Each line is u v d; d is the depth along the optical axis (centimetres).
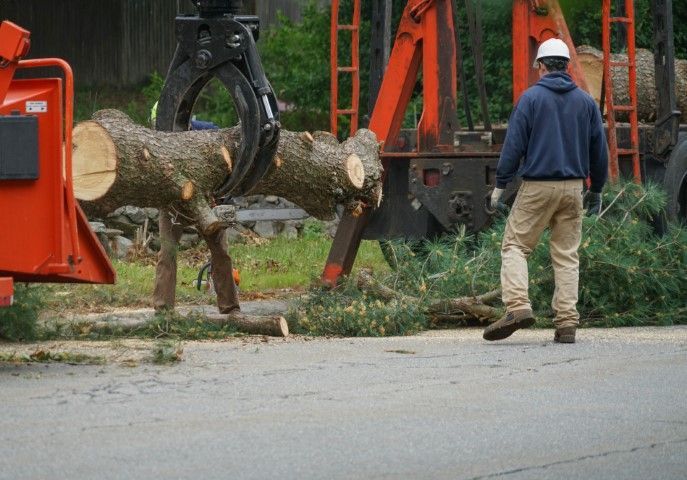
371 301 2748
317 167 2658
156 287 2606
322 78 5344
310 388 1814
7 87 1877
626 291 2745
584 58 3597
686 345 2348
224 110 5462
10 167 1861
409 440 1484
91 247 2022
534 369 2033
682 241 2834
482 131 3322
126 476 1295
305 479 1301
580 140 2391
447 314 2747
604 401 1753
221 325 2533
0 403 1664
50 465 1335
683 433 1560
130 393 1747
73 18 6700
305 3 5741
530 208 2386
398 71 3216
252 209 4534
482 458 1415
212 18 2466
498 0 3694
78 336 2444
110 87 6725
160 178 2319
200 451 1405
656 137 3212
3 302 1870
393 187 3272
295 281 3756
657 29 3212
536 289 2703
